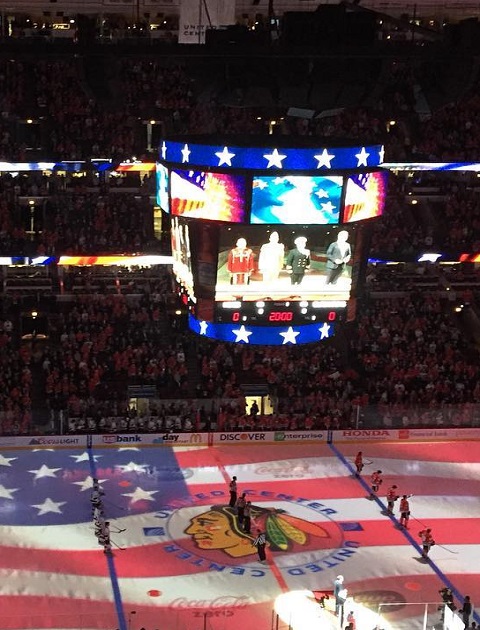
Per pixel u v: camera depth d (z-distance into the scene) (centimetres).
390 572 3222
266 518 3616
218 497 3809
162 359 4716
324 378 4759
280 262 3197
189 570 3186
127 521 3553
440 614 2853
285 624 2841
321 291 3266
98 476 3988
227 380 4662
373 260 4997
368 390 4731
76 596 2984
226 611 2869
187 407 4431
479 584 3156
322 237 3189
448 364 4934
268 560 3278
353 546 3409
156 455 4266
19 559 3222
